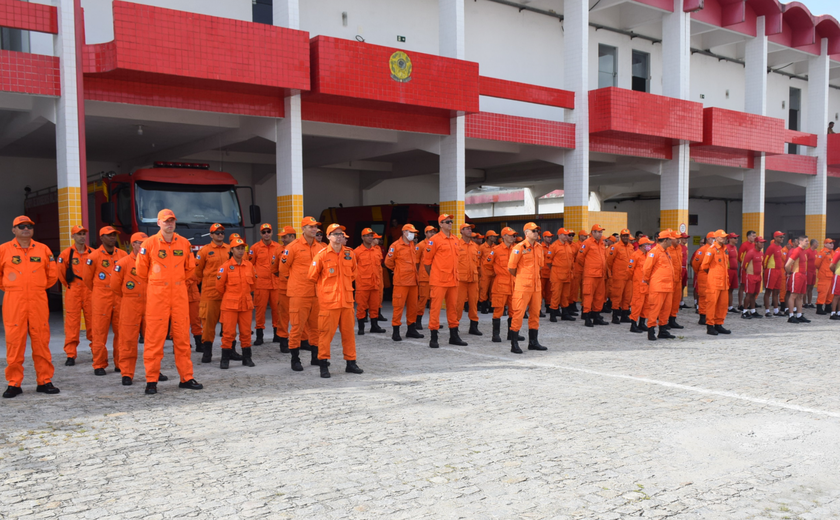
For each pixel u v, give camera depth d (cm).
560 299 1431
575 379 814
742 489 459
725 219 3241
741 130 1978
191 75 1089
